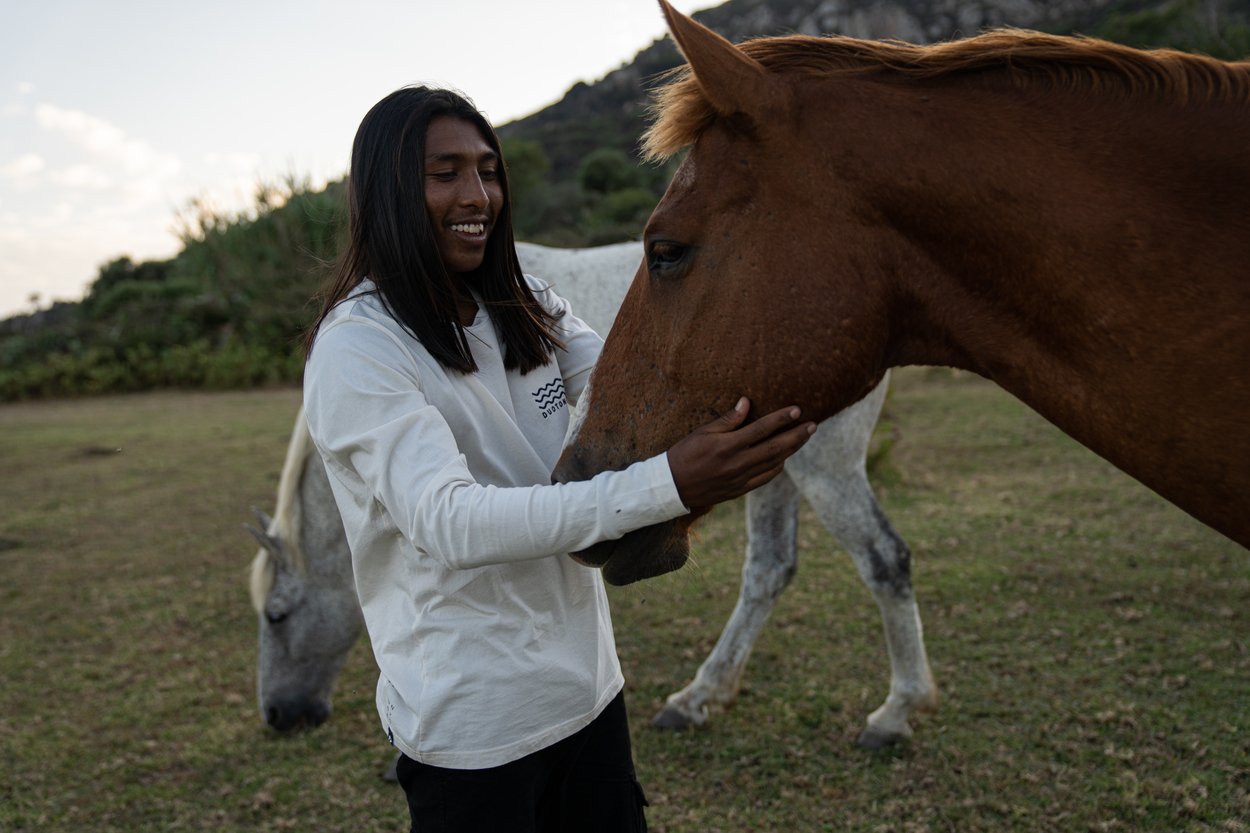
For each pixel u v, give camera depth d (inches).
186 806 108.0
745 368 49.3
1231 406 45.0
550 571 54.3
